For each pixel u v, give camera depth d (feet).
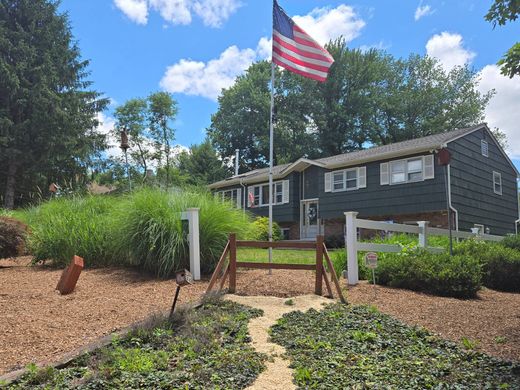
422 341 14.67
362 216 67.92
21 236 32.01
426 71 128.36
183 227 25.53
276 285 23.24
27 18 88.99
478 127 65.92
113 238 28.19
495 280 29.53
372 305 19.97
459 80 125.59
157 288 22.30
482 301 23.02
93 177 99.55
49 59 86.43
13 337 14.28
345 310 18.34
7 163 82.07
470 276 24.02
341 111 127.75
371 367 11.86
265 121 132.26
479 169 66.23
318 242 21.81
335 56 128.67
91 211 33.83
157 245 25.53
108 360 11.80
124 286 22.94
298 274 26.73
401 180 63.00
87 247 29.58
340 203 71.41
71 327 15.40
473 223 62.44
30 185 85.15
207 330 14.48
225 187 98.32
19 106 83.20
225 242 26.37
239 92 136.26
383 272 25.76
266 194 87.76
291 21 28.84
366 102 128.88
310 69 28.25
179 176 119.34
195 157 130.52
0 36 82.07
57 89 90.94
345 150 131.54
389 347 13.89
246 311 17.62
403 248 28.63
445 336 15.60
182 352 12.78
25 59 84.53
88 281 24.35
